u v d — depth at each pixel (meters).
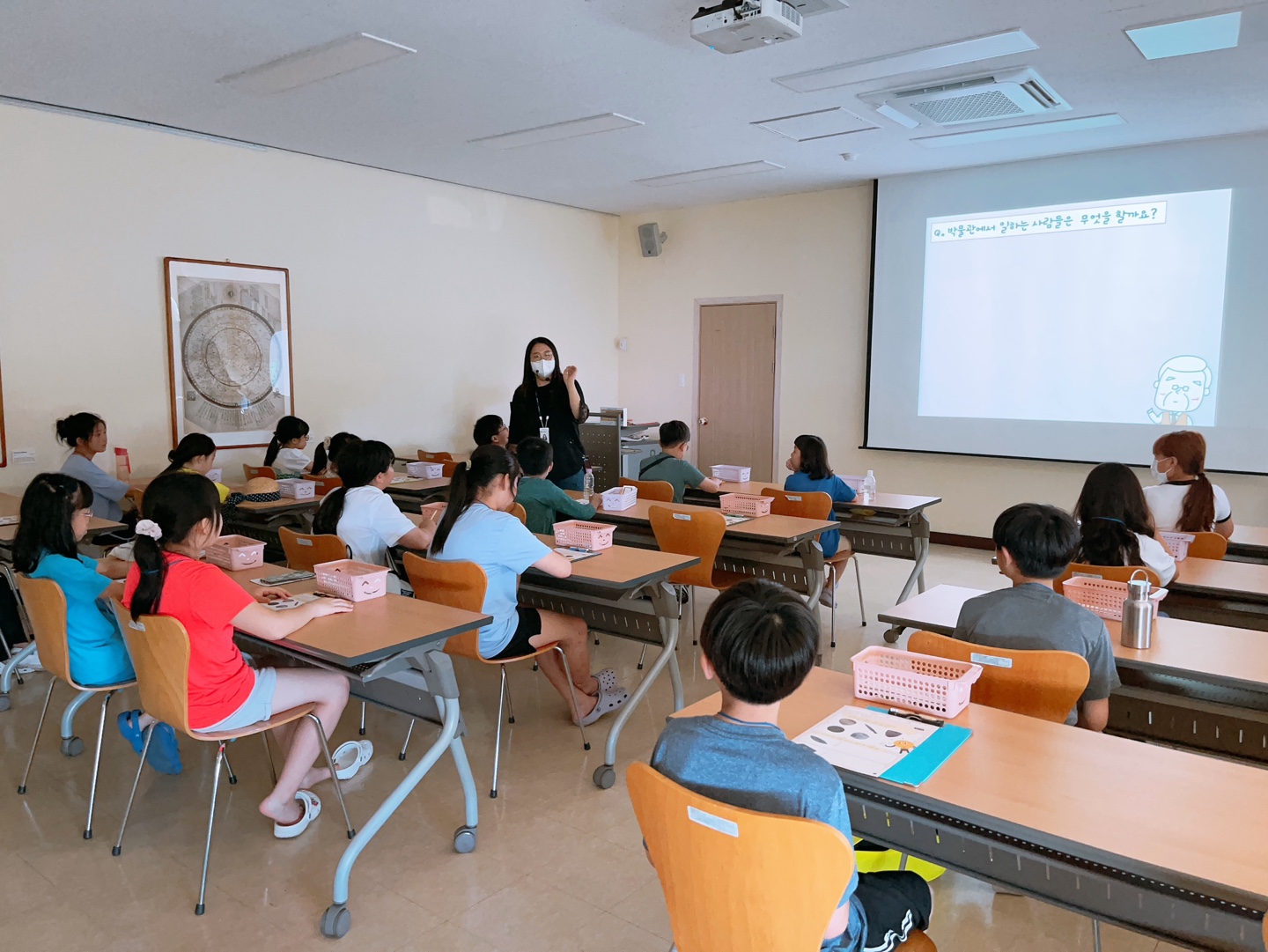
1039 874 1.32
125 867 2.36
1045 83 4.30
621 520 4.14
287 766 2.44
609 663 4.08
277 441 5.48
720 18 3.26
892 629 4.10
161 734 2.60
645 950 2.03
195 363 5.46
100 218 5.00
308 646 2.12
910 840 1.46
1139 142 5.55
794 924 1.17
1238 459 5.57
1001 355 6.38
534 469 3.84
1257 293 5.40
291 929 2.10
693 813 1.20
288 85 4.32
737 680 1.24
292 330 5.97
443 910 2.18
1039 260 6.14
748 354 7.72
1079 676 1.71
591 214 8.12
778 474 7.64
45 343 4.84
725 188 7.07
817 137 5.40
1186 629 2.33
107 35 3.69
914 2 3.34
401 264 6.57
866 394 7.00
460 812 2.66
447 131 5.25
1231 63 4.02
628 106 4.71
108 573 2.84
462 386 7.12
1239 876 1.15
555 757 3.05
